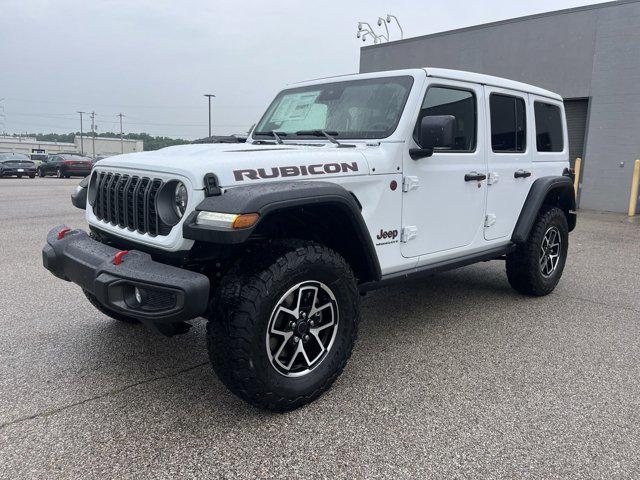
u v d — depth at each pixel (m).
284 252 2.59
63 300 4.63
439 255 3.71
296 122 3.92
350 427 2.59
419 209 3.47
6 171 25.69
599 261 6.71
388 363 3.38
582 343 3.78
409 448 2.41
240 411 2.73
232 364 2.46
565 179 4.92
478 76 3.95
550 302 4.84
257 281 2.46
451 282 5.59
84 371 3.19
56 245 2.96
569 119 12.77
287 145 3.54
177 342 3.67
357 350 3.61
